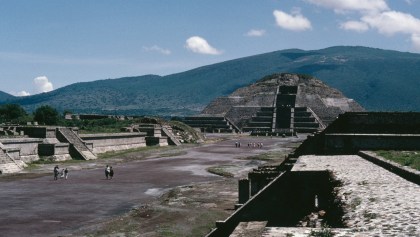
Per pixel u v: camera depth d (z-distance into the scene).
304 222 23.00
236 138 187.25
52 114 138.88
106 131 127.94
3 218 40.75
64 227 37.38
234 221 28.39
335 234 14.16
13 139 80.12
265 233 14.81
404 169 25.05
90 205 47.00
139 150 117.50
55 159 86.19
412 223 14.76
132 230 35.72
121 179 66.50
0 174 69.38
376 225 14.84
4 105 148.88
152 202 48.38
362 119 46.84
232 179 65.50
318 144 46.69
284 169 35.56
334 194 21.50
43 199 50.16
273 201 28.11
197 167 81.75
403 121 46.16
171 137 142.12
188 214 40.94
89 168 79.75
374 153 37.78
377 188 21.52
